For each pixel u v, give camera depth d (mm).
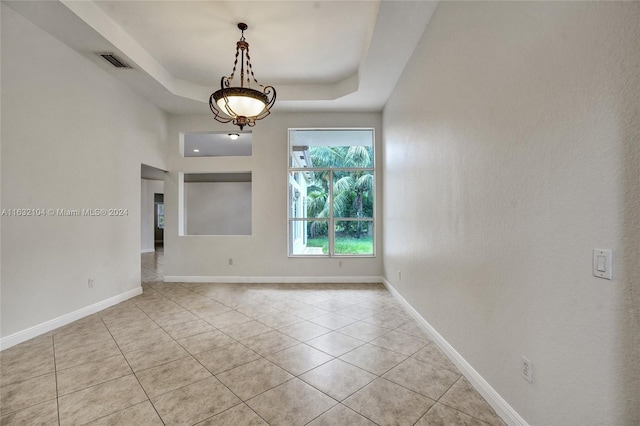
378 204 5500
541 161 1434
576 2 1230
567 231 1287
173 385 2152
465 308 2223
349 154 5668
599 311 1139
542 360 1442
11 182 2824
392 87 4398
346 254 5609
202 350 2727
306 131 5711
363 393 2045
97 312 3826
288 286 5246
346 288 5082
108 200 4055
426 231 3041
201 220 9977
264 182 5570
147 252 10422
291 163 5754
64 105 3371
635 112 1002
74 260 3520
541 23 1425
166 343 2885
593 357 1166
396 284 4387
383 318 3568
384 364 2443
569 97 1266
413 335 3043
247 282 5547
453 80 2373
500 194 1771
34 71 3023
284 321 3488
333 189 5691
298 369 2373
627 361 1036
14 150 2852
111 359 2553
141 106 4746
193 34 3523
